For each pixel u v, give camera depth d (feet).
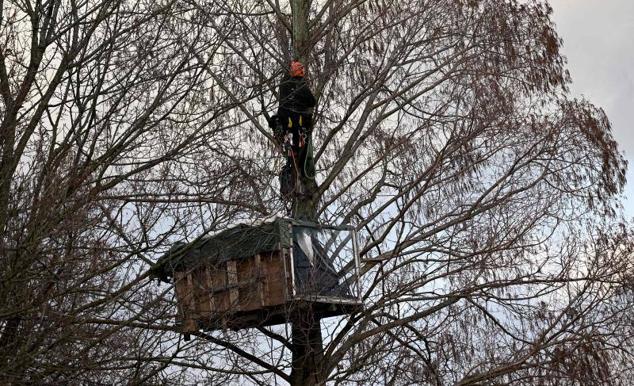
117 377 38.55
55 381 37.32
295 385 48.73
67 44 40.96
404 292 49.24
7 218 37.88
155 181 40.75
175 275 42.39
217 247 42.55
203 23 42.83
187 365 40.16
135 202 39.78
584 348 49.08
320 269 44.57
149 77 41.24
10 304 37.14
